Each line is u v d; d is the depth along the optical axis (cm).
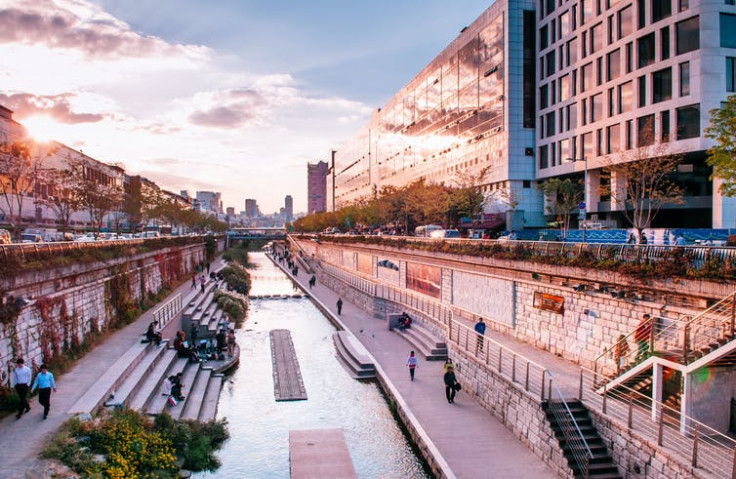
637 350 1702
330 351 3369
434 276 3994
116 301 2897
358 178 15112
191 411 2058
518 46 6031
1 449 1273
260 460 1775
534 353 2353
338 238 8081
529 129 6053
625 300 1884
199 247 7706
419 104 9431
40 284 1936
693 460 1162
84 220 6241
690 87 3844
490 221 5922
